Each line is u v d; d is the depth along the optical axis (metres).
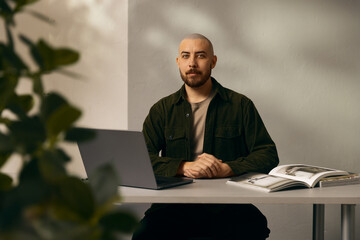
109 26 3.62
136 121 3.53
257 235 1.94
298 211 3.50
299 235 3.51
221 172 1.96
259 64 3.44
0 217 0.19
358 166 3.48
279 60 3.44
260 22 3.43
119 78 3.61
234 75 3.45
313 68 3.44
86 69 3.65
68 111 0.21
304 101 3.46
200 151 2.45
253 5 3.43
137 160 1.64
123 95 3.61
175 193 1.58
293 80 3.45
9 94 0.25
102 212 0.21
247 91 3.46
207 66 2.43
